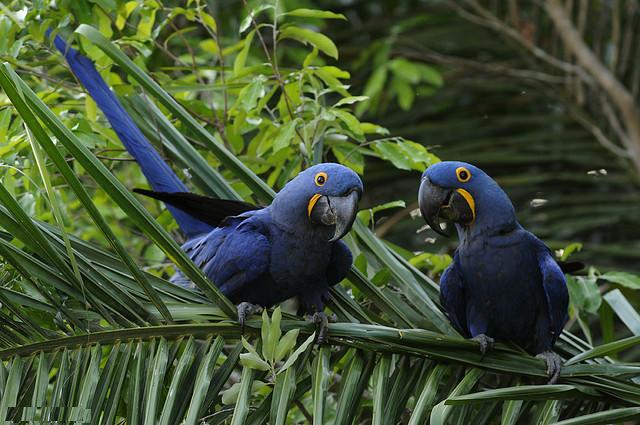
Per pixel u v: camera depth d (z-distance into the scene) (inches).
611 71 516.7
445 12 562.9
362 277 286.0
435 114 530.0
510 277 286.0
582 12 529.3
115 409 229.6
